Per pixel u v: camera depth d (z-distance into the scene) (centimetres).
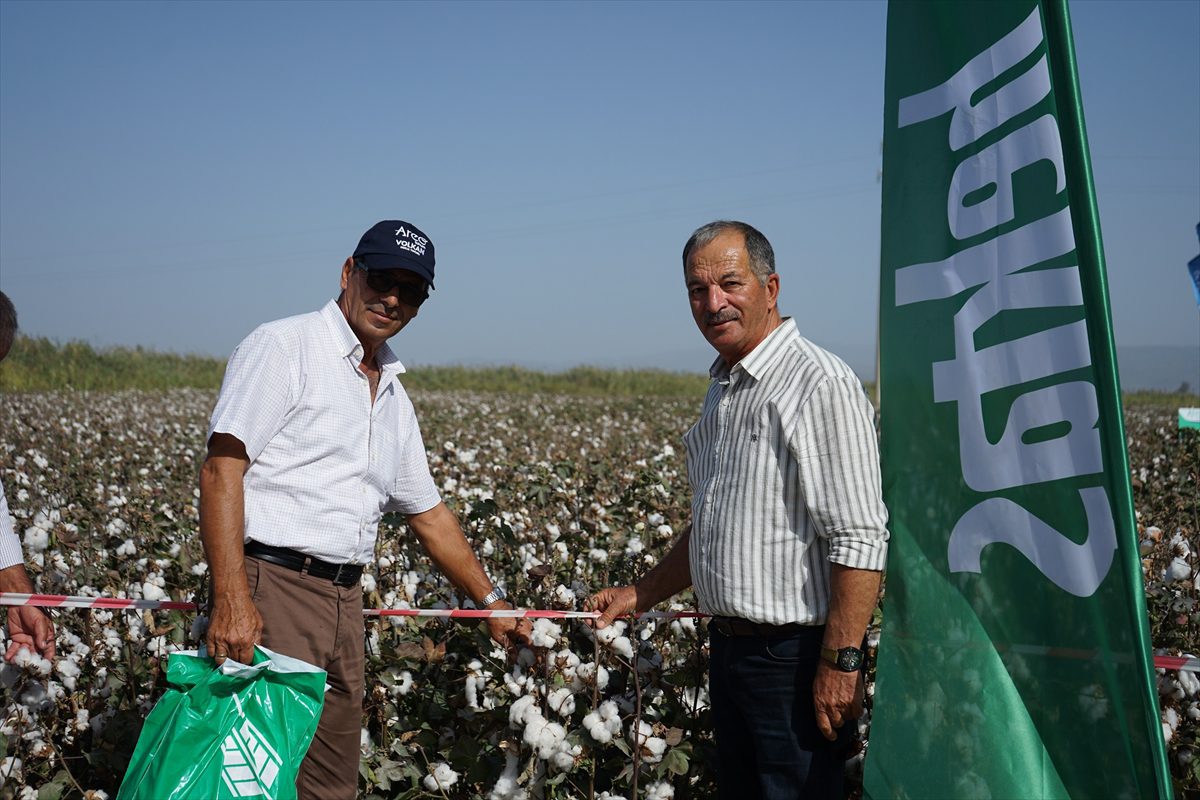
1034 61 225
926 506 247
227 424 259
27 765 322
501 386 3812
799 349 265
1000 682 231
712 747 326
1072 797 220
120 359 3338
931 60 249
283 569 273
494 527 461
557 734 290
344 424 280
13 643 301
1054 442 222
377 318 282
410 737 342
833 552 251
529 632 321
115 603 297
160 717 253
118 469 871
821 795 265
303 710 261
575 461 986
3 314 269
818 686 254
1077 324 218
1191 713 330
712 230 271
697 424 296
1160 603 388
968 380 238
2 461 828
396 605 378
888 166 258
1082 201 217
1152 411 2831
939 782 237
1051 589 223
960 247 241
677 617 325
